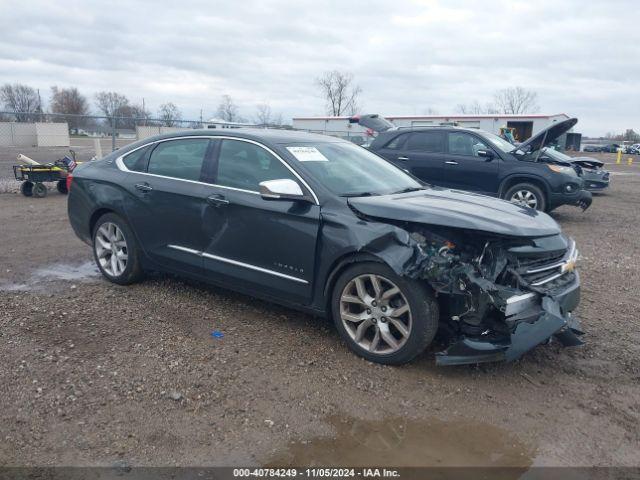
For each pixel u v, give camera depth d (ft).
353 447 9.98
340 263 13.20
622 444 10.27
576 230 32.73
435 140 35.94
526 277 12.78
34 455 9.46
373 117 50.70
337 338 14.56
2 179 48.52
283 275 14.24
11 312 15.75
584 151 212.84
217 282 15.93
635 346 14.66
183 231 16.24
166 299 17.17
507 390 12.14
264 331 14.92
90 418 10.58
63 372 12.26
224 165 15.76
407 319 12.69
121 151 18.75
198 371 12.52
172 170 16.87
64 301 16.80
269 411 11.04
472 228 12.16
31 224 29.55
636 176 82.12
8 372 12.17
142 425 10.42
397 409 11.27
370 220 13.01
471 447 10.08
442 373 12.75
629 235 31.27
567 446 10.18
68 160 43.04
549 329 11.93
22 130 114.83
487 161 33.96
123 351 13.42
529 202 33.32
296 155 14.89
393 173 17.10
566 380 12.67
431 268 11.85
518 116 95.86
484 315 11.99
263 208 14.34
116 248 18.42
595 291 19.66
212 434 10.23
